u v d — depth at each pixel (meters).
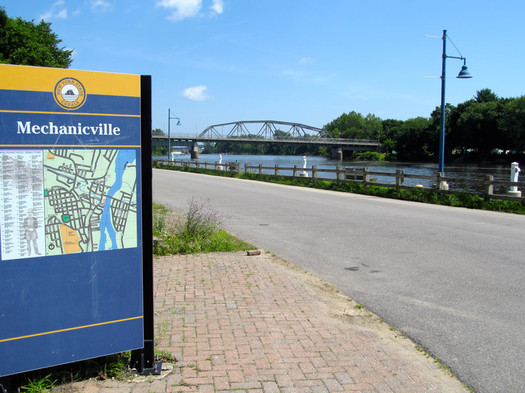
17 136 2.78
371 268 6.64
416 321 4.57
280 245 8.23
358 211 13.00
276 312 4.67
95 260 3.06
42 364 2.94
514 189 13.88
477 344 4.03
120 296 3.15
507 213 12.95
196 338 3.93
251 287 5.52
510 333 4.27
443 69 18.20
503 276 6.20
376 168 63.97
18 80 2.76
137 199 3.17
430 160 102.00
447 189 15.70
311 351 3.75
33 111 2.81
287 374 3.33
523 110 69.44
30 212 2.84
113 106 3.05
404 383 3.28
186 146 108.19
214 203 14.70
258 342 3.89
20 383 3.04
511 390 3.26
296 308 4.82
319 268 6.64
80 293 3.03
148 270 3.24
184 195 17.36
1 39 32.12
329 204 14.73
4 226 2.78
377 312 4.82
